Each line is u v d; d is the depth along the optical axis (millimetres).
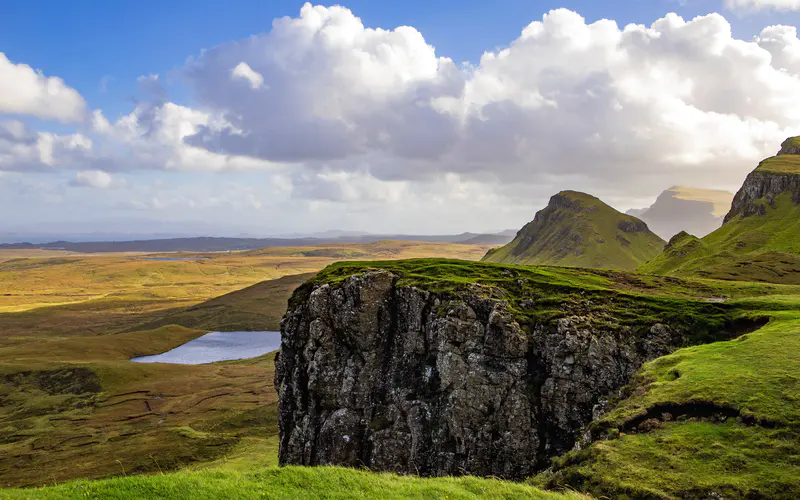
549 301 74188
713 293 87438
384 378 74875
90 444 124250
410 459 66250
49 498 23984
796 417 31984
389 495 27922
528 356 66812
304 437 74688
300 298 87500
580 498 29109
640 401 40406
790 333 48375
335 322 78625
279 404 81438
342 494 27422
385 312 78500
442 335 69750
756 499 26172
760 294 85750
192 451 111938
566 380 62938
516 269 90250
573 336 64812
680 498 27406
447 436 65438
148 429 134875
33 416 148875
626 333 65312
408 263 93812
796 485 26141
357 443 71438
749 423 33031
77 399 162625
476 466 62188
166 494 25625
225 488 26969
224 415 143625
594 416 52750
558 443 60906
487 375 65688
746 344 46938
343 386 75062
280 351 85250
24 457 115375
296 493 27109
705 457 30656
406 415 69188
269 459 97938
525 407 63062
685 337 64812
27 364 189875
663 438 33875
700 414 36281
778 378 37438
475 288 75062
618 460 32594
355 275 80562
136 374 187250
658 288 90500
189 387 174750
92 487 25906
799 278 147750
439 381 69250
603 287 79812
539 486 33812
